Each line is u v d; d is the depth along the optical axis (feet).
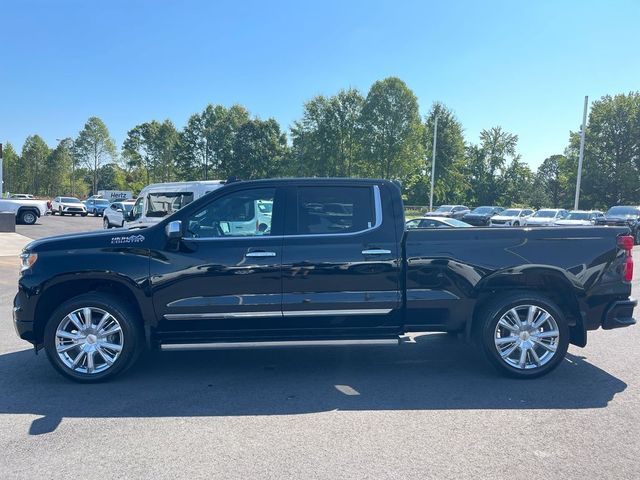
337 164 232.73
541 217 101.91
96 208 150.41
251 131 260.21
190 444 12.98
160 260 17.44
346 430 13.80
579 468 11.73
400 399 16.14
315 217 18.06
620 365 19.56
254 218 18.04
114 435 13.51
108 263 17.38
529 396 16.35
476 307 18.48
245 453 12.48
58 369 17.46
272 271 17.48
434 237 17.94
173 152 287.69
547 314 17.83
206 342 17.81
